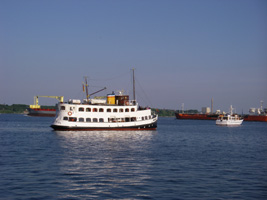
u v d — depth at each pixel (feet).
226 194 91.81
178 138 286.46
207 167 131.95
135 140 242.78
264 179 111.04
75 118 294.25
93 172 116.47
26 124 495.00
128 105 320.09
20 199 83.66
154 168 126.93
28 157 148.36
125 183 101.76
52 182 100.99
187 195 89.97
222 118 655.35
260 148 213.66
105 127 304.09
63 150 174.40
